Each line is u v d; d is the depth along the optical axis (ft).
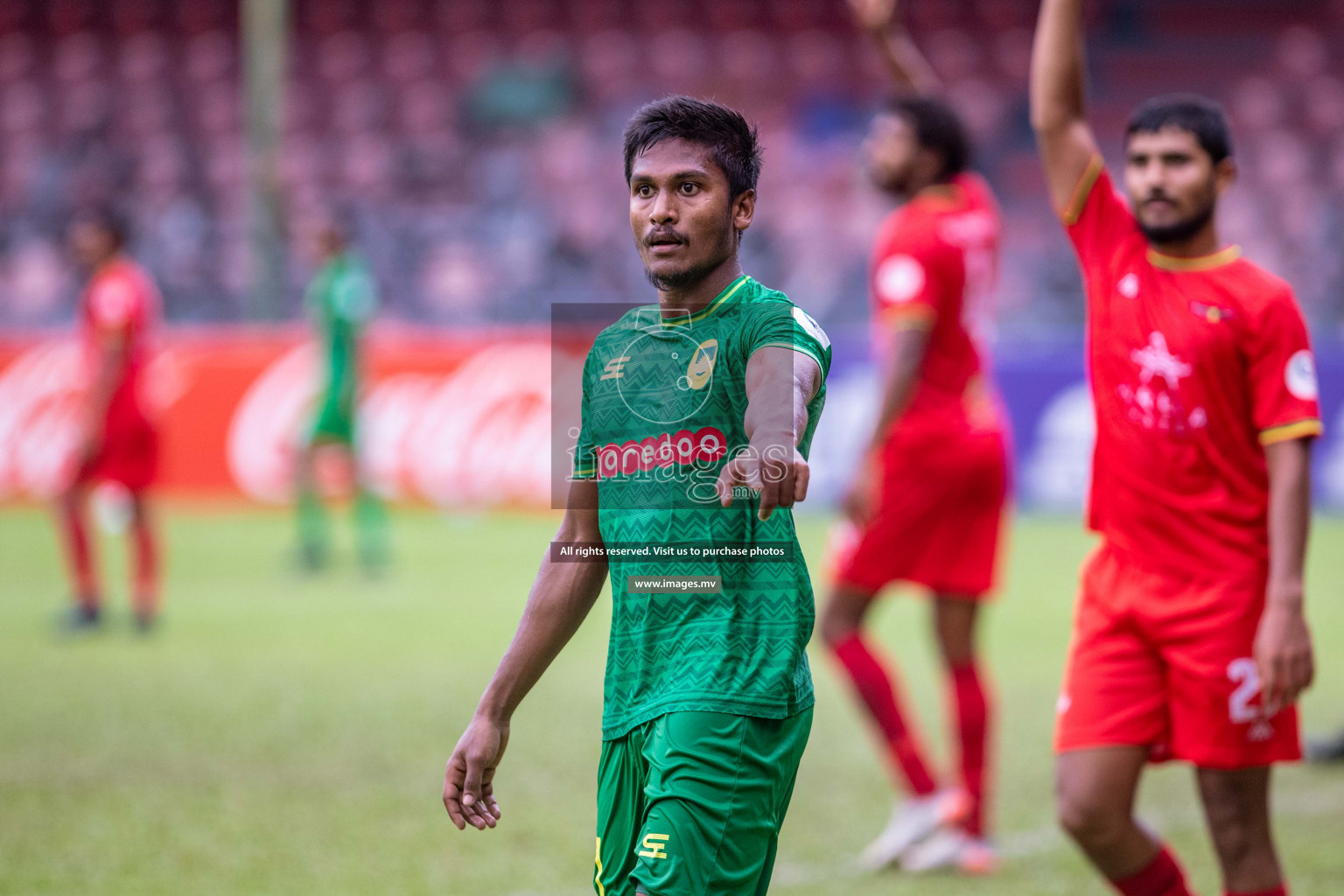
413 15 289.53
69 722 69.05
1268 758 38.01
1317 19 282.97
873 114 267.18
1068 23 41.29
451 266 224.53
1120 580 39.50
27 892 45.60
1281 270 222.89
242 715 71.00
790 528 29.71
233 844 50.98
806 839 54.65
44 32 289.94
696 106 29.01
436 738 67.05
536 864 49.26
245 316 202.59
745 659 28.58
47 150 265.95
